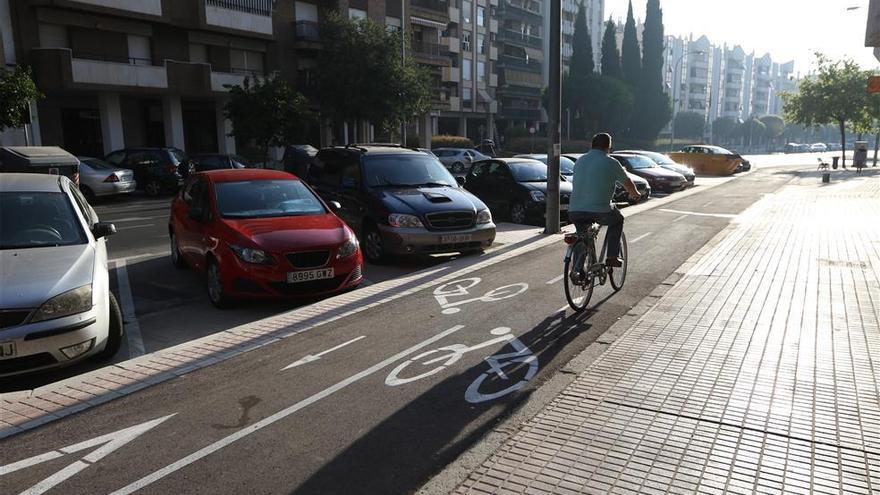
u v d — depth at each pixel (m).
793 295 7.27
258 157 32.19
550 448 3.83
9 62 22.97
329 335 6.08
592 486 3.40
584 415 4.27
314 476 3.56
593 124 65.19
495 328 6.25
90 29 25.69
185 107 31.70
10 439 4.02
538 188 14.38
